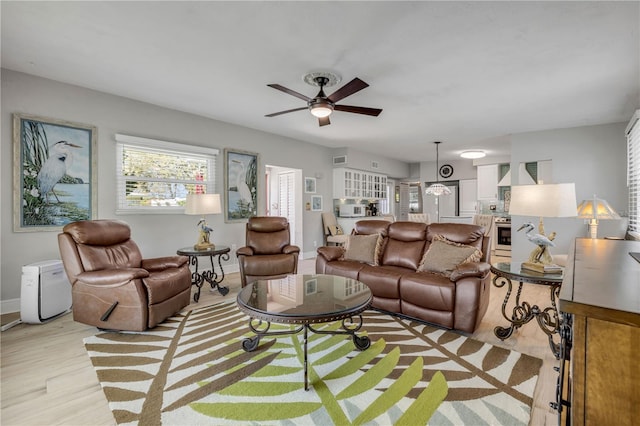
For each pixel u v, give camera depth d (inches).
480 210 322.7
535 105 152.9
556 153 198.2
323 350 87.9
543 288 158.4
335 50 100.5
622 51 100.0
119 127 146.1
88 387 70.6
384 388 69.6
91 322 100.9
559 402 41.1
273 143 221.6
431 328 104.0
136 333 100.5
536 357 84.0
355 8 79.0
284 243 165.8
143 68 115.9
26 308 107.6
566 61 107.0
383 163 320.5
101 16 83.7
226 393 68.0
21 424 58.5
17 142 120.0
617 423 24.3
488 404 63.9
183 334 99.9
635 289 29.8
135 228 153.4
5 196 118.6
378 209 329.1
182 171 172.1
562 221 194.9
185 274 119.6
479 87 130.6
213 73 119.2
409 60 106.9
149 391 68.9
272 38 93.8
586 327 25.6
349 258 140.5
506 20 83.8
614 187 181.9
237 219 197.6
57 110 128.9
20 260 121.6
